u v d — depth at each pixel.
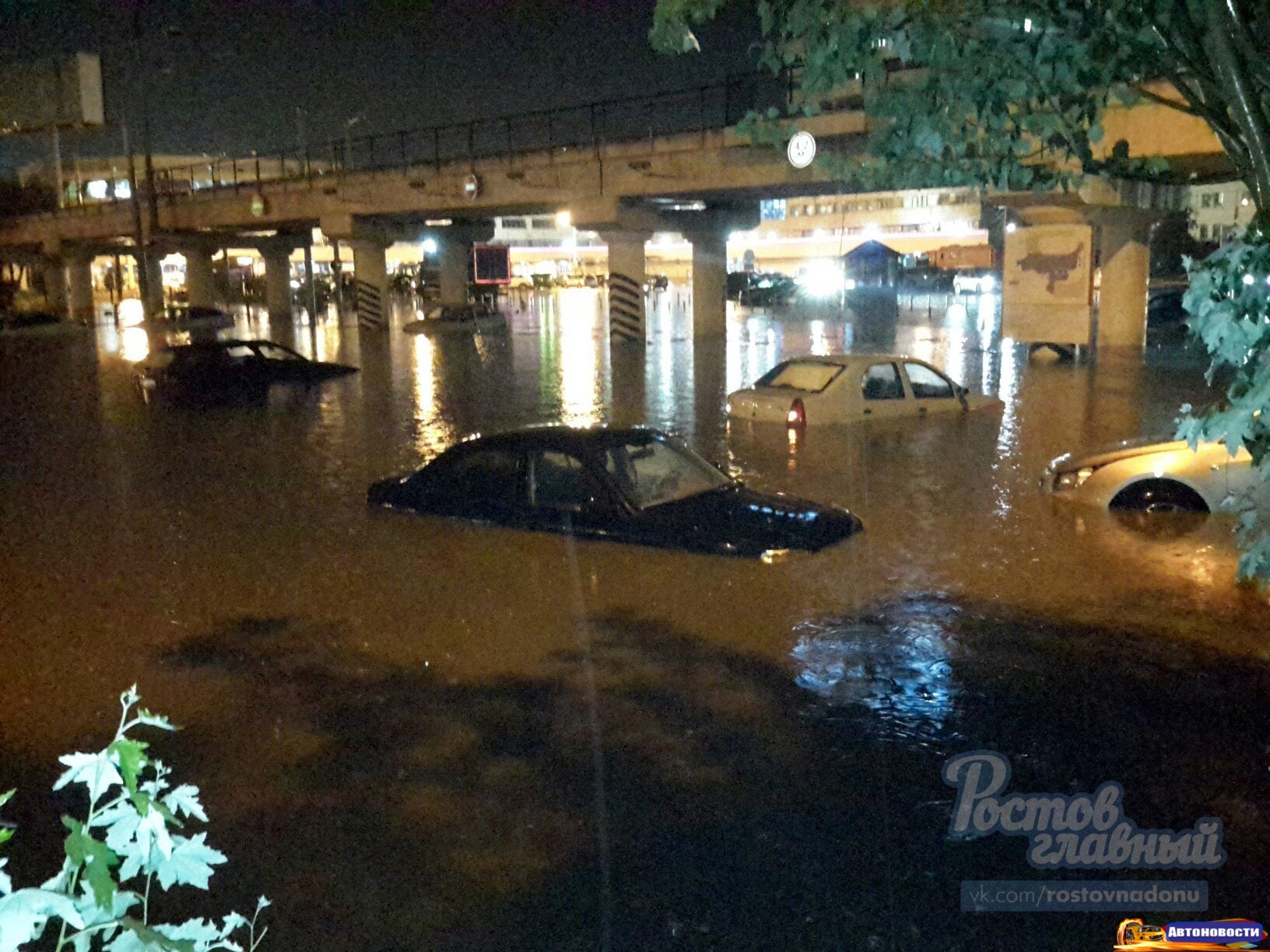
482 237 52.66
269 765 5.56
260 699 6.46
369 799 5.17
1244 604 7.69
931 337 35.50
